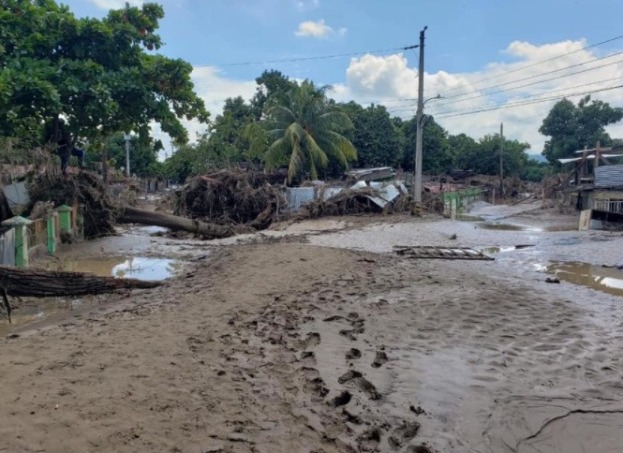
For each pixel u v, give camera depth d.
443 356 5.83
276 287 9.19
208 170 31.06
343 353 5.84
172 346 5.56
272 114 33.66
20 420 3.52
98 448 3.27
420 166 26.09
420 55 25.47
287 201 26.52
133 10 17.95
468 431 4.11
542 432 4.13
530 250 15.11
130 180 33.56
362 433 3.96
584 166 31.81
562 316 7.63
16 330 7.00
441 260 13.10
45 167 16.20
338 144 33.56
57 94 14.25
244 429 3.78
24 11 15.67
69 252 14.68
